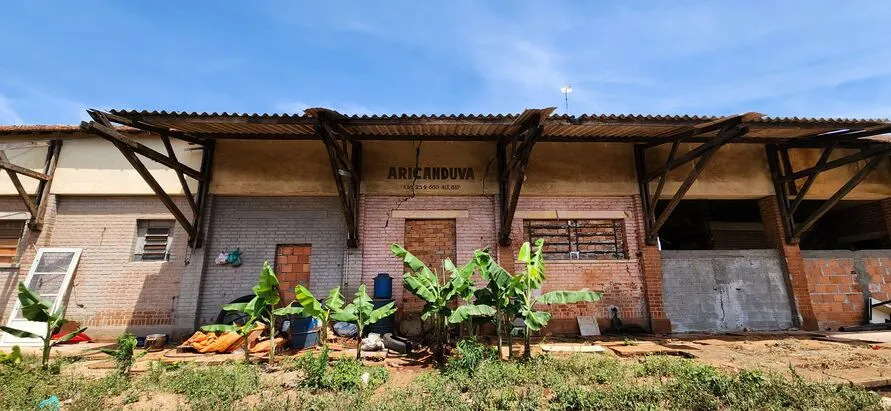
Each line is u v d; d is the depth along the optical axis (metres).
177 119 7.42
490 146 10.06
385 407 4.20
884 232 11.35
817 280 9.97
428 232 9.72
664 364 5.73
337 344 7.60
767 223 10.42
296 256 9.46
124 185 9.49
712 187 10.27
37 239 9.17
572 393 4.42
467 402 4.40
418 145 9.95
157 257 9.38
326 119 7.25
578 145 10.20
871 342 7.63
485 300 6.72
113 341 8.66
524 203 9.89
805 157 10.69
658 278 9.55
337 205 9.66
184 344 7.48
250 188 9.50
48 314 5.98
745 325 9.62
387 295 8.63
